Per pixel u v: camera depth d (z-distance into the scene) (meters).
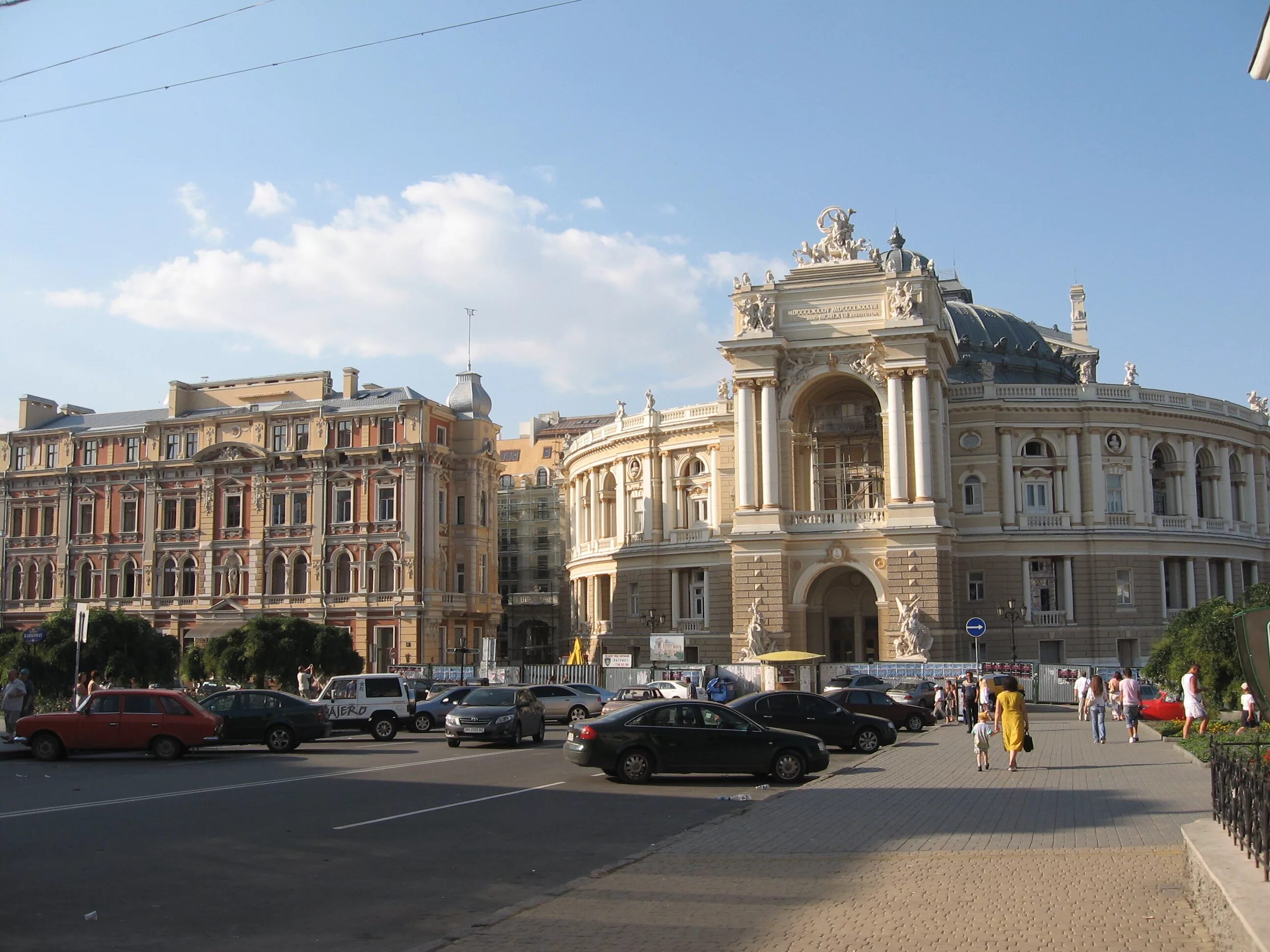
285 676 83.62
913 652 78.38
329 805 28.58
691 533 98.44
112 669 71.75
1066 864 19.81
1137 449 91.69
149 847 22.52
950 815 26.16
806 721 44.16
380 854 22.11
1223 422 96.12
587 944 15.30
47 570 116.50
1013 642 79.75
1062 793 29.59
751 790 32.81
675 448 100.62
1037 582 90.06
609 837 24.38
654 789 32.88
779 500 82.94
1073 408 90.75
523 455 165.12
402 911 17.58
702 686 79.38
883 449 84.25
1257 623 18.03
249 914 17.31
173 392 115.31
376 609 104.88
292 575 108.19
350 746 48.84
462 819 26.48
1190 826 18.55
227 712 44.56
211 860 21.31
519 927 16.23
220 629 108.62
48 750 40.88
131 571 113.69
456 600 108.69
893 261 84.00
